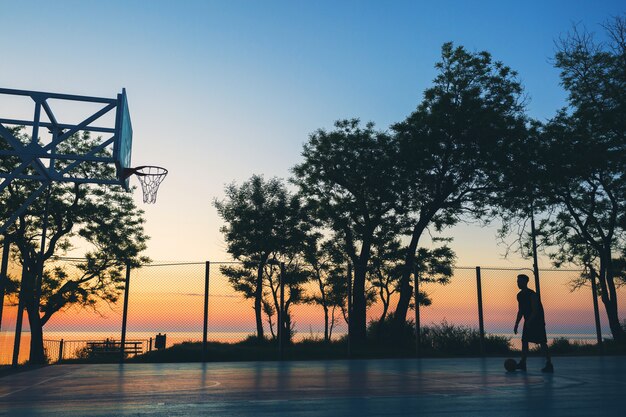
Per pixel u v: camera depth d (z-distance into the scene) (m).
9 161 30.95
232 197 37.72
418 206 30.61
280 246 34.97
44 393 8.20
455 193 30.97
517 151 29.17
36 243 32.72
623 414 6.05
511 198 30.03
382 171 30.47
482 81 30.36
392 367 13.95
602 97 29.34
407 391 8.31
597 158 28.33
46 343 28.67
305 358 19.23
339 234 33.66
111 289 33.09
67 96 14.77
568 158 28.97
